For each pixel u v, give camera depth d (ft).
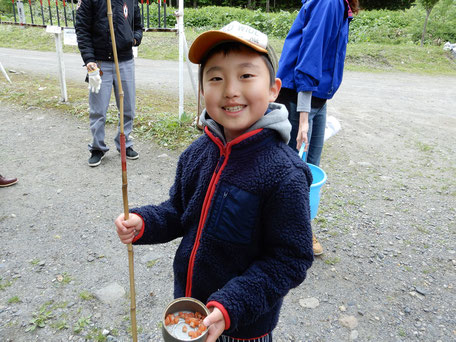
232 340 4.38
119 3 12.48
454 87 33.71
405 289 8.51
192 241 4.20
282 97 8.70
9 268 8.56
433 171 15.21
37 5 52.65
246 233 3.83
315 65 7.84
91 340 6.87
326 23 7.77
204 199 4.10
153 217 4.41
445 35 54.65
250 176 3.75
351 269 9.14
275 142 3.88
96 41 12.51
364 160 16.15
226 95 3.59
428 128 21.17
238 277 3.66
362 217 11.50
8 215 10.64
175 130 17.03
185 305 3.73
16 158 14.37
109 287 8.16
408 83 34.65
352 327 7.44
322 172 8.62
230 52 3.54
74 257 9.06
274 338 7.11
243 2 107.55
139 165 14.21
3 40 45.55
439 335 7.29
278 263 3.61
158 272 8.71
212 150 4.21
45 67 32.19
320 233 10.55
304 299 8.13
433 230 10.93
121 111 3.82
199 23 61.72
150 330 7.13
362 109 24.85
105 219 10.69
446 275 9.02
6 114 19.03
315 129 9.35
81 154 14.93
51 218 10.60
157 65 36.52
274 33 55.47
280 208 3.63
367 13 68.33
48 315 7.33
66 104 20.56
